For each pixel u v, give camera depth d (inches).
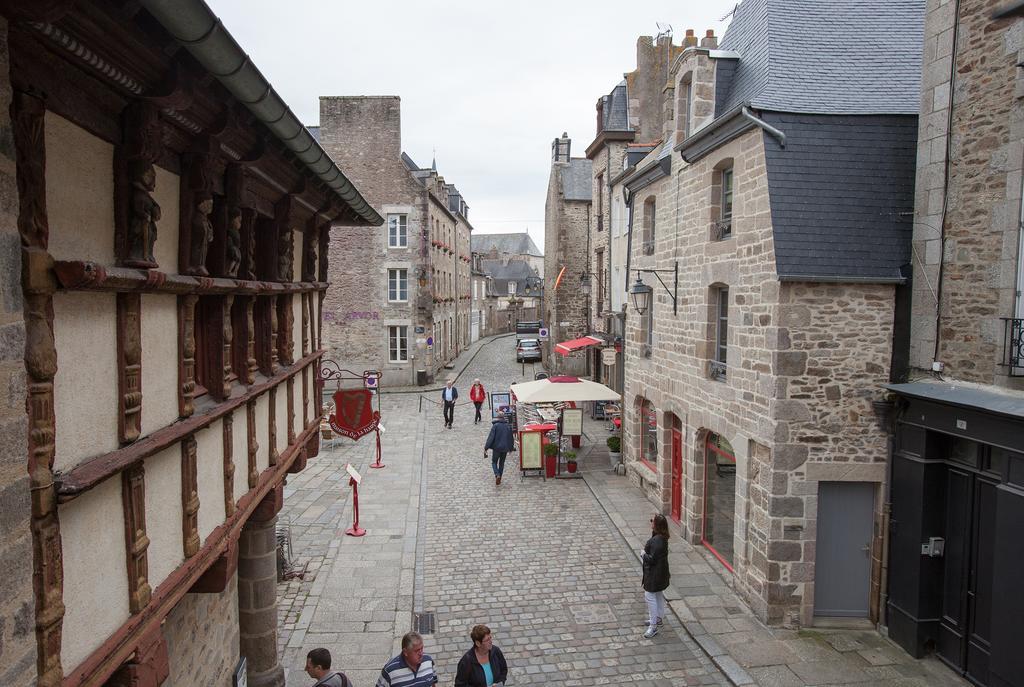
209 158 161.3
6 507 91.0
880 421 358.0
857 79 403.5
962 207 319.9
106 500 125.9
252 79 139.2
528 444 655.8
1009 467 284.0
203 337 189.8
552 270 1368.1
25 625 95.9
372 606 393.1
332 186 269.6
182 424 154.4
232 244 193.3
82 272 102.7
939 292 331.9
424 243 1230.9
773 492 362.3
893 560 351.6
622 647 350.9
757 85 408.8
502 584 424.8
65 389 111.7
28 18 89.0
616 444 698.8
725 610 384.8
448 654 343.6
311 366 351.9
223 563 194.1
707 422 450.9
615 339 882.8
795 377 357.4
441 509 567.5
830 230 356.5
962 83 318.7
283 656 338.6
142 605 137.3
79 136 115.6
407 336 1249.4
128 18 106.3
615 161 934.4
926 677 317.7
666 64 936.3
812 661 331.3
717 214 448.5
